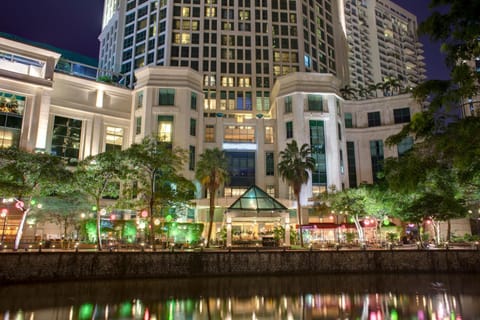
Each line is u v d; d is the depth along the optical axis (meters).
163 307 23.17
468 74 9.02
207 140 71.38
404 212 43.69
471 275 38.16
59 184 36.00
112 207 41.56
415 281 34.34
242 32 90.44
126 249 41.12
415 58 152.50
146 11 95.56
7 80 54.66
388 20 148.50
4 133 54.03
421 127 10.09
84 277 32.56
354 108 78.94
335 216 61.62
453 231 65.06
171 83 66.94
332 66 102.19
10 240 42.28
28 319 19.80
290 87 71.12
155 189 42.78
